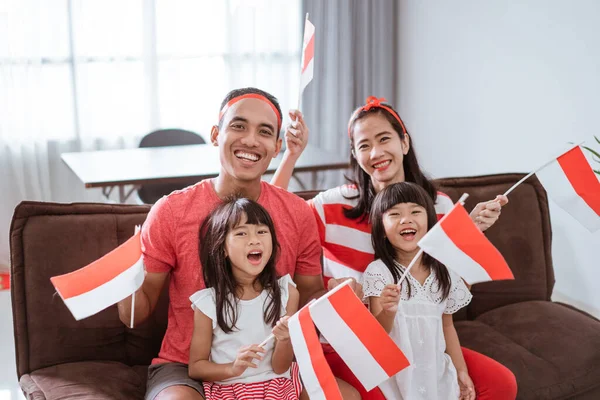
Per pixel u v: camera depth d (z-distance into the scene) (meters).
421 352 2.10
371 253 2.32
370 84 5.41
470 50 4.49
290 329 1.80
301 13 5.21
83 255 2.22
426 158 5.16
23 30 4.69
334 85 5.34
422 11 4.98
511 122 4.18
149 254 2.05
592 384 2.26
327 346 2.22
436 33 4.84
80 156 4.15
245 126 2.06
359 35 5.32
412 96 5.25
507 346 2.36
